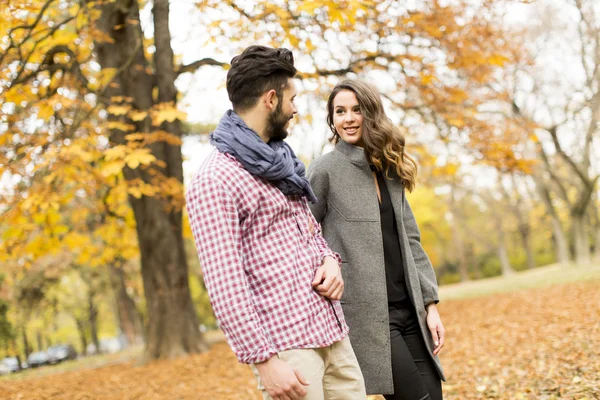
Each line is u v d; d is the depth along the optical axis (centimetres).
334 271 194
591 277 1464
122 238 1019
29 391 768
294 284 181
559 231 2505
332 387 198
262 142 182
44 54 702
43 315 2930
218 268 166
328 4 522
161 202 941
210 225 169
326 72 854
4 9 545
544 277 1925
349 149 262
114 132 860
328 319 189
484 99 1012
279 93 187
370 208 255
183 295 961
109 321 4662
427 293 258
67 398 670
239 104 188
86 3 671
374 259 250
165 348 938
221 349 958
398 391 244
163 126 927
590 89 1762
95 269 2230
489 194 3412
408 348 253
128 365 955
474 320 995
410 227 267
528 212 3672
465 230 4103
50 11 720
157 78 920
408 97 952
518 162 890
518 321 870
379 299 247
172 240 955
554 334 661
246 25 664
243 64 185
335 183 258
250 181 179
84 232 1169
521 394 417
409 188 262
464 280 3856
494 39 827
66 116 745
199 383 679
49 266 1945
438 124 955
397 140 256
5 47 601
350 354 200
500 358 584
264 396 181
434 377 254
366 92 257
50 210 692
